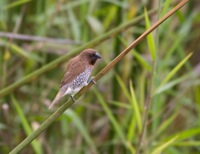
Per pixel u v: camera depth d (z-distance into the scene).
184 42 12.97
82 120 11.81
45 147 11.18
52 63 8.91
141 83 10.11
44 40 10.50
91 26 11.74
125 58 11.22
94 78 6.82
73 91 8.25
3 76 11.00
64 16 12.48
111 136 11.15
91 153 11.38
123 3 11.12
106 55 11.62
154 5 10.60
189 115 12.27
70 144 11.46
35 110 11.43
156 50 8.55
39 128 6.88
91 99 12.12
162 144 8.88
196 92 12.38
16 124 11.34
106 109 9.81
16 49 10.86
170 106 11.85
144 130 8.73
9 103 11.52
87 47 9.16
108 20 11.89
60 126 11.84
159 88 8.80
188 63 12.03
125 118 10.67
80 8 12.62
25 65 12.20
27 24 12.10
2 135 11.10
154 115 9.95
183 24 11.67
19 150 6.86
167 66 12.06
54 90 11.97
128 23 9.20
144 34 6.61
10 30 11.80
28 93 11.84
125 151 10.83
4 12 11.75
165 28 11.20
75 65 8.35
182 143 9.03
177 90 12.20
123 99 11.16
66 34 12.27
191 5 12.16
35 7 12.21
